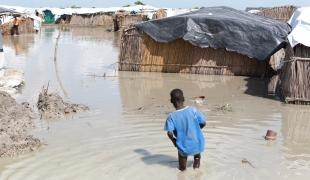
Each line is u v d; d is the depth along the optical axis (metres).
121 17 47.94
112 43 31.55
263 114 11.05
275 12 30.17
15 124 9.69
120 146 8.43
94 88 14.24
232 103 12.27
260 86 14.77
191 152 6.91
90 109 11.36
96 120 10.30
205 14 17.44
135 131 9.40
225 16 17.14
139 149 8.24
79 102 12.20
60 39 35.38
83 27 58.19
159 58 17.30
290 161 7.71
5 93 11.63
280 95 13.26
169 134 6.85
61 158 7.83
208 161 7.59
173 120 6.92
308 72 12.01
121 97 12.91
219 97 13.08
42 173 7.18
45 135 9.15
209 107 11.77
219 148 8.29
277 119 10.58
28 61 20.86
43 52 25.03
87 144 8.56
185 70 17.16
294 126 9.98
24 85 14.62
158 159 7.72
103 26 59.78
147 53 17.36
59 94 13.25
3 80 14.21
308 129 9.77
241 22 16.27
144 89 14.16
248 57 16.44
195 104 12.11
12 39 35.16
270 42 15.94
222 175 7.02
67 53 24.47
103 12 60.59
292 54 12.52
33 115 10.61
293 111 11.39
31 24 42.56
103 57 22.56
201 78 16.20
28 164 7.57
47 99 11.38
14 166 7.48
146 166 7.41
